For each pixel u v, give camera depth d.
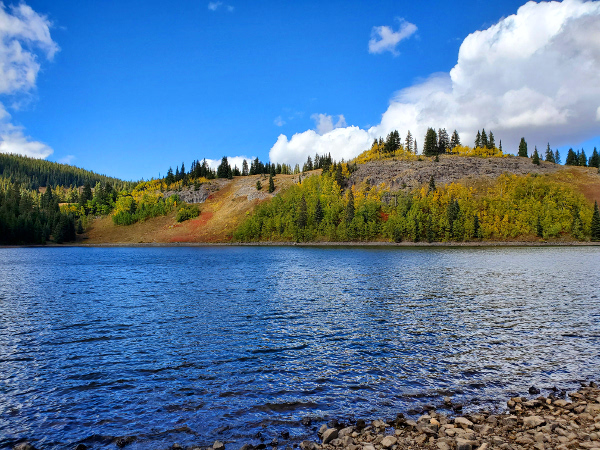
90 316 25.80
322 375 14.90
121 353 17.75
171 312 27.00
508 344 18.84
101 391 13.45
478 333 20.94
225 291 36.84
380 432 10.40
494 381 14.20
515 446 9.43
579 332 21.05
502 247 129.50
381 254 98.19
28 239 175.00
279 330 21.80
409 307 28.33
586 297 32.41
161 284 42.56
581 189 185.75
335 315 25.72
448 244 144.62
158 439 10.23
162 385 13.98
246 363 16.31
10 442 10.03
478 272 53.03
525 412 11.42
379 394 13.12
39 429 10.77
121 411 11.92
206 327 22.61
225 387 13.77
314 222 176.00
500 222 152.25
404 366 15.83
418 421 11.01
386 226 154.38
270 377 14.70
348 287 38.97
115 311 27.45
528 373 14.98
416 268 59.53
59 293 36.22
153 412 11.85
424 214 159.50
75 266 69.06
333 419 11.26
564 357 16.86
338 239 163.00
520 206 162.75
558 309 27.34
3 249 150.12
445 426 10.47
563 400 12.04
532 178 191.88
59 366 16.00
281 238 176.50
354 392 13.30
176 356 17.28
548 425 10.30
